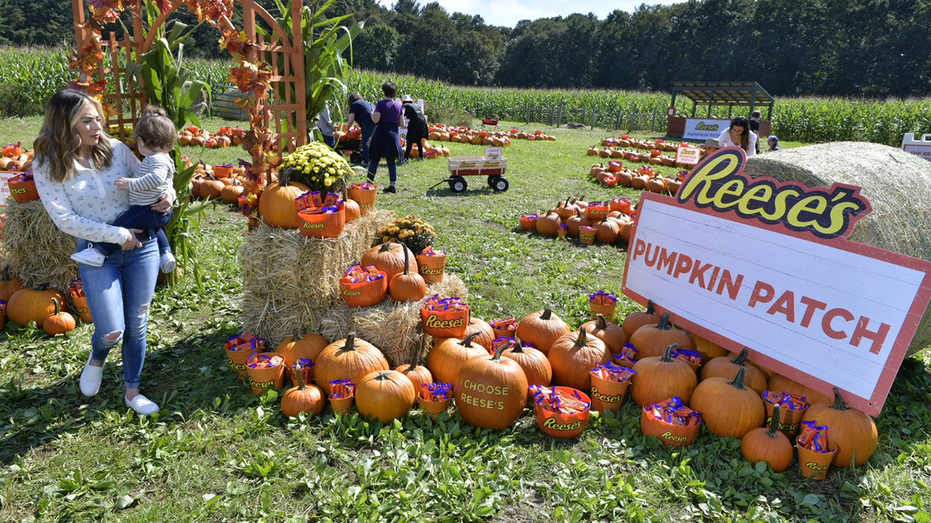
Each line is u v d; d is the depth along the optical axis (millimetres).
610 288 6012
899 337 3068
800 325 3514
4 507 2721
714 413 3404
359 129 12773
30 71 20234
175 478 2959
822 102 31141
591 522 2762
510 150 17344
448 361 3797
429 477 2982
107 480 2904
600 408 3717
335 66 4906
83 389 3479
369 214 4855
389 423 3463
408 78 29734
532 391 3631
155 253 3441
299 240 4000
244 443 3262
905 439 3523
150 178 3248
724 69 87562
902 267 3074
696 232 4223
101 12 4711
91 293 3223
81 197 3102
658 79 96188
